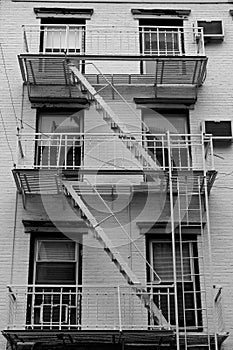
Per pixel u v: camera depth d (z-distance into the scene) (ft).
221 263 46.85
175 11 56.49
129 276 43.91
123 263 44.37
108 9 56.39
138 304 44.98
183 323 44.83
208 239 44.04
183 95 52.65
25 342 43.60
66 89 52.49
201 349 43.62
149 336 41.98
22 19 55.93
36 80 52.11
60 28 56.13
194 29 54.65
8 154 50.34
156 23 56.44
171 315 45.29
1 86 52.85
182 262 45.24
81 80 49.55
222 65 54.44
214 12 56.70
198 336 42.42
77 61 51.85
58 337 42.14
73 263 47.16
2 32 55.16
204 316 44.88
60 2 56.59
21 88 52.85
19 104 52.26
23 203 47.93
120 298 44.50
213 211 48.55
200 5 56.85
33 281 46.34
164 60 50.57
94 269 46.39
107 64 53.62
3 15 55.93
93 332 40.96
